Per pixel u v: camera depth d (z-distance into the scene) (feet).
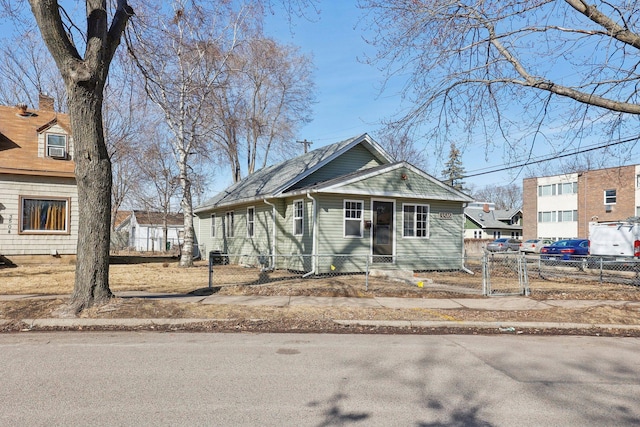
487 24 29.81
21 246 59.26
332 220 53.88
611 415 14.23
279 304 32.73
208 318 27.89
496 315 30.66
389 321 28.53
